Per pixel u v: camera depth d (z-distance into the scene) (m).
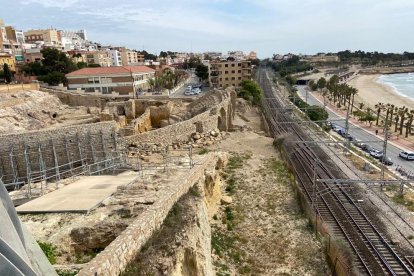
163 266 16.25
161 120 64.81
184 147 48.31
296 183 40.81
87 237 19.12
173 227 19.69
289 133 67.31
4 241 9.09
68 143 35.34
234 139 56.97
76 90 94.88
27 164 31.48
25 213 21.78
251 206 35.31
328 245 28.16
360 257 27.72
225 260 27.17
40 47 163.62
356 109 125.88
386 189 45.38
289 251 28.52
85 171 33.50
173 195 22.50
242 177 41.31
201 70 155.00
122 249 15.38
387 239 31.28
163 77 128.50
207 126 55.50
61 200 23.72
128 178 29.53
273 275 25.86
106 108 69.69
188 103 80.31
